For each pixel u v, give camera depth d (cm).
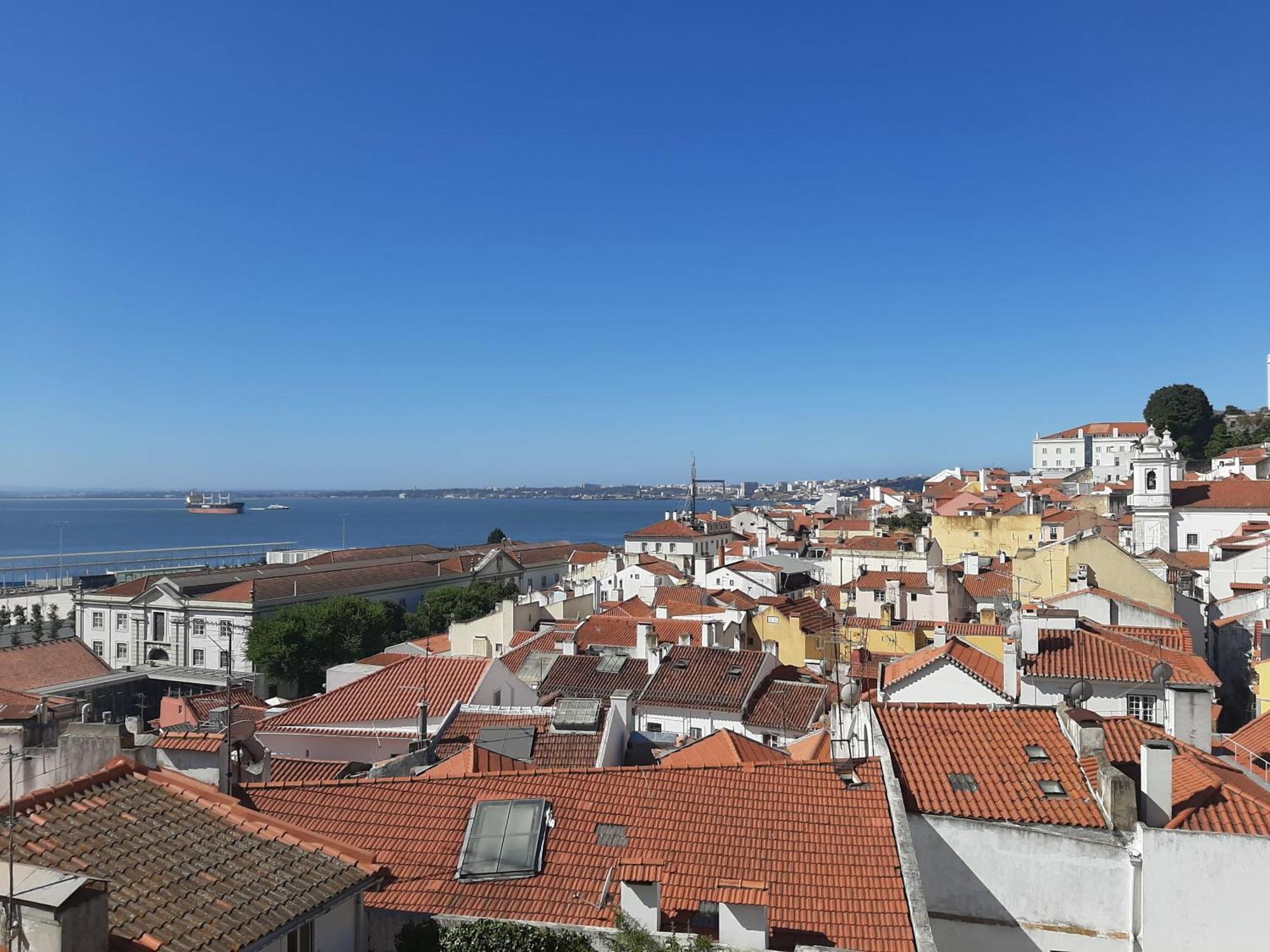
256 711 4803
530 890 2216
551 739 3831
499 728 3884
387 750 4234
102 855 1692
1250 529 10312
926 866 2583
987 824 2569
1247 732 3784
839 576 11769
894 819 2481
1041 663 4228
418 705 4481
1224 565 8838
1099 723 3011
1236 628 6341
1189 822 2528
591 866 2303
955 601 7438
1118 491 14125
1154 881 2422
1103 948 2481
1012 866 2552
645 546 19038
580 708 4000
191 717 5359
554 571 19500
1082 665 4184
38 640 11800
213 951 1498
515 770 3194
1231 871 2391
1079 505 13862
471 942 1933
